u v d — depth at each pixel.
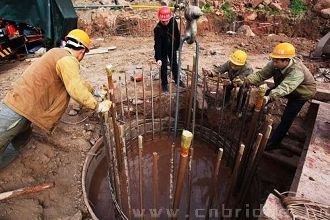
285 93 3.52
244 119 3.80
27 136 3.90
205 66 6.61
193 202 4.09
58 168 3.91
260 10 9.38
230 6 9.54
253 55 7.48
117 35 8.88
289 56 3.51
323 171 2.79
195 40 2.97
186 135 2.28
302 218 1.99
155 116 5.11
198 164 4.81
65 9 7.12
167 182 4.41
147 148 5.03
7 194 3.37
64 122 4.57
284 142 4.54
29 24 7.14
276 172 4.36
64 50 3.22
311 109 4.51
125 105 4.92
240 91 4.32
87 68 6.51
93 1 9.52
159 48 4.77
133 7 9.27
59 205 3.44
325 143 3.19
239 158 2.89
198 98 5.00
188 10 2.80
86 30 8.61
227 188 4.31
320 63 6.75
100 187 4.32
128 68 6.46
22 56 7.38
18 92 3.21
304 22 8.95
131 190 4.22
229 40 8.61
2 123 3.21
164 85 5.25
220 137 4.74
